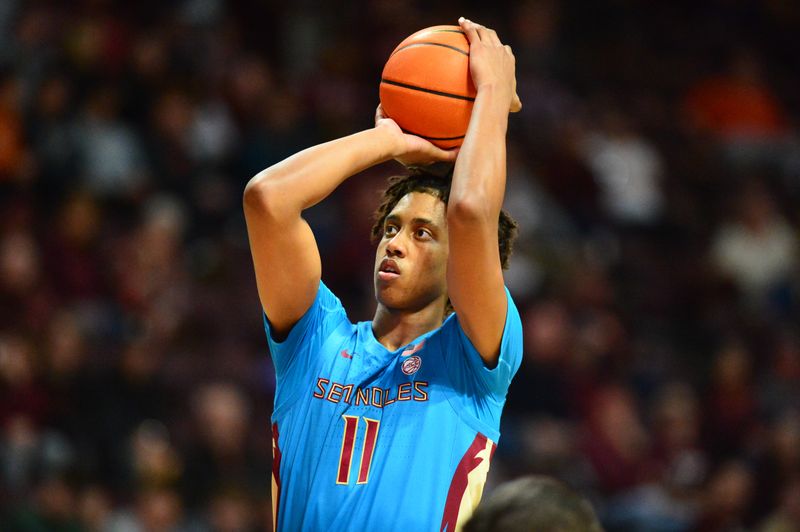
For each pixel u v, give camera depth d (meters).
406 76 10.96
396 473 10.16
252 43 42.00
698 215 42.38
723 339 37.38
